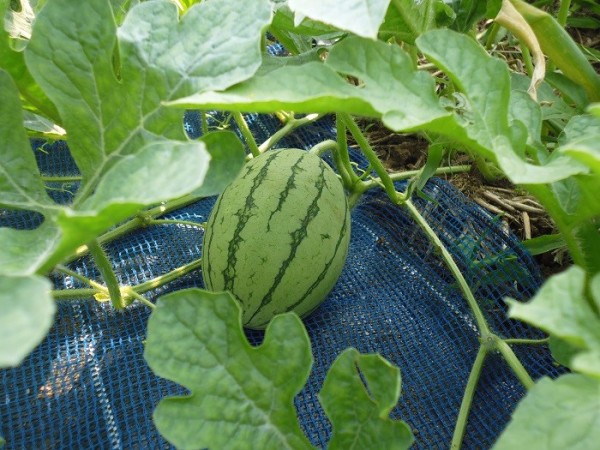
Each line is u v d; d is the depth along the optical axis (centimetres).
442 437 35
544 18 35
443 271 43
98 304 40
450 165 49
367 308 41
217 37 22
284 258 34
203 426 20
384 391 20
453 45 21
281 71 20
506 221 46
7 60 25
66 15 22
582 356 15
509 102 23
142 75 22
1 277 14
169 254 44
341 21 19
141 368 36
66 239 17
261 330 38
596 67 55
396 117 19
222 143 22
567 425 17
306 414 35
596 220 29
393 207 46
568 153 17
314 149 42
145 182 17
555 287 16
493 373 37
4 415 34
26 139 24
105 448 33
